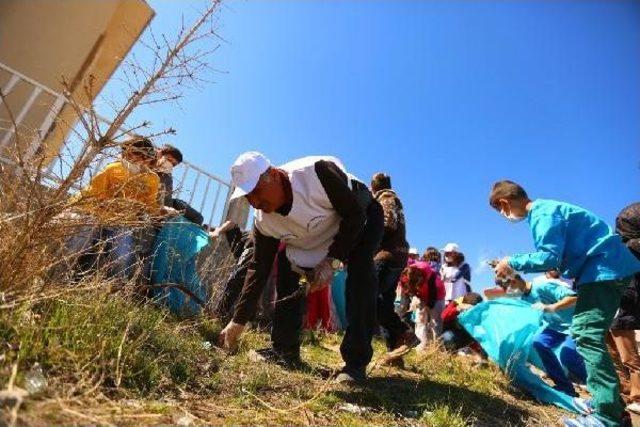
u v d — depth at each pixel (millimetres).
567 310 3717
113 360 1838
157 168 2672
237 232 4625
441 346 4523
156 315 2682
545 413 3082
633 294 3215
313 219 2600
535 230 2750
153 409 1664
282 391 2318
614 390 2430
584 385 4078
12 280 1899
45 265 2018
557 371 3709
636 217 3473
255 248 2861
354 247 2742
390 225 3684
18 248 1914
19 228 1979
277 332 3008
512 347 3631
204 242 3691
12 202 2002
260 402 2076
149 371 1971
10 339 1668
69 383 1609
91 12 6141
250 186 2395
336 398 2369
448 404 2564
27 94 4824
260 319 4773
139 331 2348
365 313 2666
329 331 5145
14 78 3518
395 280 3719
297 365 2945
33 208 1992
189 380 2143
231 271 4137
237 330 2768
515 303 3871
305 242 2764
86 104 2459
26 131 2893
